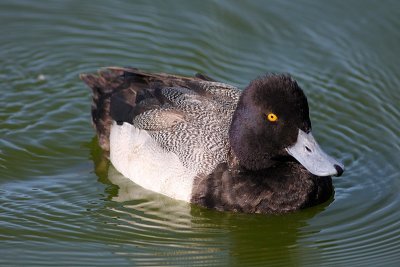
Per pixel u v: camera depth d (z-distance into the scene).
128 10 17.39
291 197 11.70
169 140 12.06
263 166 11.62
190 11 17.28
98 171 13.07
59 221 11.76
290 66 15.62
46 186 12.65
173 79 12.98
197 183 11.73
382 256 10.95
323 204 12.16
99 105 13.48
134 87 13.04
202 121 12.05
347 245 11.30
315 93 14.88
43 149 13.50
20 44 16.30
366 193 12.45
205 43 16.44
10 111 14.36
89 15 17.22
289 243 11.49
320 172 10.82
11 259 10.76
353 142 13.78
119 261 10.76
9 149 13.39
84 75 13.88
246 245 11.47
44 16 17.12
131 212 12.05
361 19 16.58
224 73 15.56
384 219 11.82
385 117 14.37
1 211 11.91
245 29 16.70
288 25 16.62
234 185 11.61
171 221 11.88
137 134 12.45
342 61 15.65
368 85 15.10
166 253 11.05
